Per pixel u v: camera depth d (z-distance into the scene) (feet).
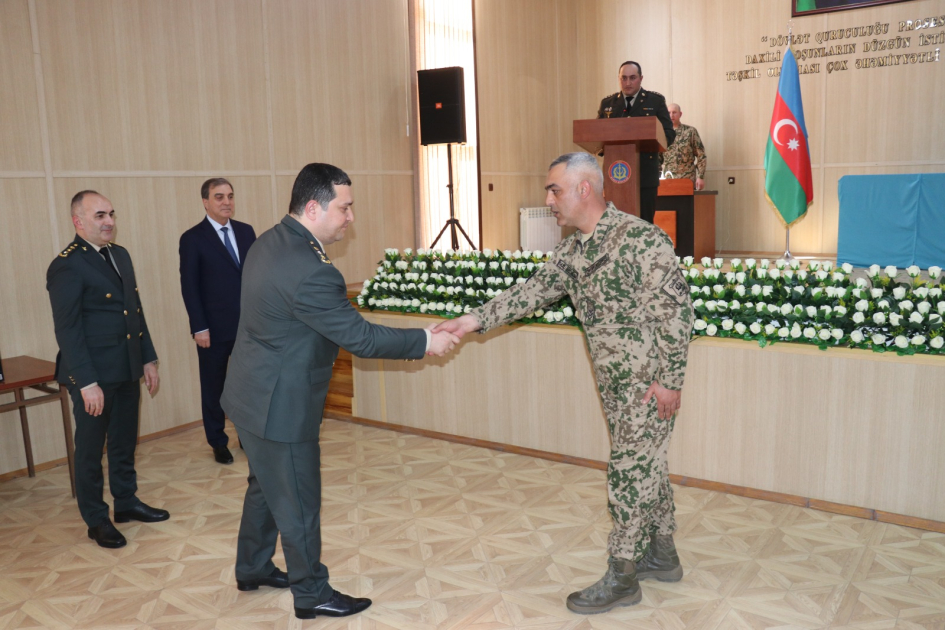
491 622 7.87
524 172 28.35
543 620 7.88
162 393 15.40
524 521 10.33
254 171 17.44
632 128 12.46
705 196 25.21
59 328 9.34
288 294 7.15
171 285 15.56
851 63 25.55
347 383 15.28
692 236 24.11
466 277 13.73
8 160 12.87
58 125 13.53
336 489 11.66
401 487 11.68
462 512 10.68
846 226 21.13
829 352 10.06
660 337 7.25
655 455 7.73
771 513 10.29
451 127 21.80
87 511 10.02
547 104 29.37
